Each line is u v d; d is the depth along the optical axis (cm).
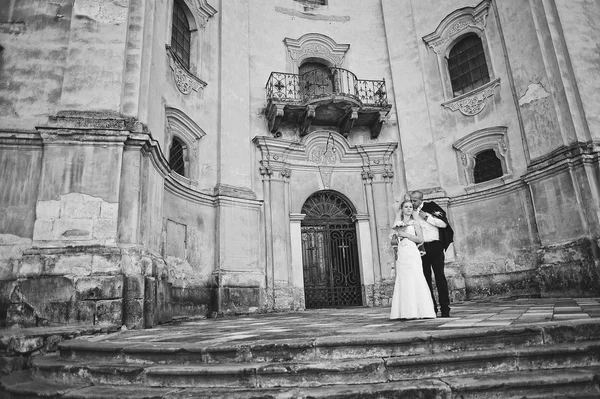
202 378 322
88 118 781
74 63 816
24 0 855
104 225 738
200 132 1193
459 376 319
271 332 496
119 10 862
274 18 1533
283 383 313
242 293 1166
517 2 1262
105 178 760
